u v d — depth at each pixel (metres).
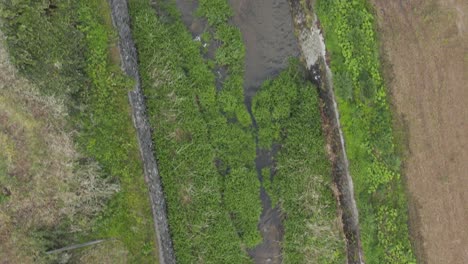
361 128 12.75
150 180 12.31
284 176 13.43
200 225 12.97
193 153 13.09
